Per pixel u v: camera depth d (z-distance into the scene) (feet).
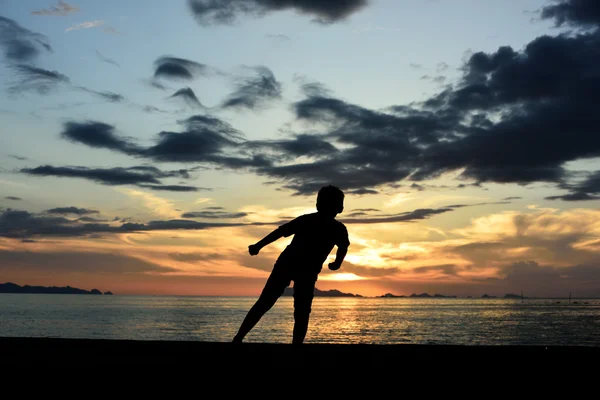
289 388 11.30
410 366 12.21
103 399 10.85
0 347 13.50
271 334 213.46
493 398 10.97
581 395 11.10
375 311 590.14
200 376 11.72
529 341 193.77
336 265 14.78
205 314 430.20
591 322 332.19
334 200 14.78
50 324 278.46
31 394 11.05
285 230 14.64
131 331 230.27
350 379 11.67
